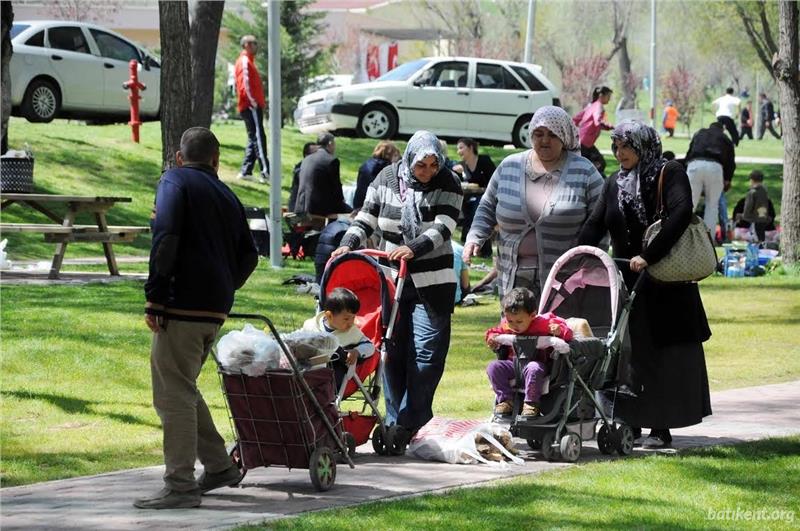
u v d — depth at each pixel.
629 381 12.80
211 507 10.26
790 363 19.38
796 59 32.28
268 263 28.52
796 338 21.67
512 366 12.32
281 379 10.73
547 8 112.25
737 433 13.91
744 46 110.00
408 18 106.12
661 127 116.38
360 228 12.94
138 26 87.81
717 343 21.17
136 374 16.34
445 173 12.62
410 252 12.30
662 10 117.00
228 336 10.98
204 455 10.70
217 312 10.36
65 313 19.44
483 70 47.00
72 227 23.72
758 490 10.79
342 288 12.17
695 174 32.09
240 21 70.94
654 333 12.79
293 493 10.80
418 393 12.56
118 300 21.11
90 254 29.97
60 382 15.66
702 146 32.34
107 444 13.12
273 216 28.02
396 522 9.48
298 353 11.07
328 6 103.06
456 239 34.06
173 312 10.26
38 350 16.70
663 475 11.38
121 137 40.50
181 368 10.32
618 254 13.00
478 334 21.08
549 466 11.95
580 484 10.93
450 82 46.75
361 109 46.16
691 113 116.38
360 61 81.00
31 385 15.35
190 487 10.27
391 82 46.53
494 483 11.08
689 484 11.00
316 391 11.03
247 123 38.25
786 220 32.59
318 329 12.24
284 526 9.37
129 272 26.25
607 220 12.94
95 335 17.91
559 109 13.20
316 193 28.77
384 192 12.85
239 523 9.53
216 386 16.25
